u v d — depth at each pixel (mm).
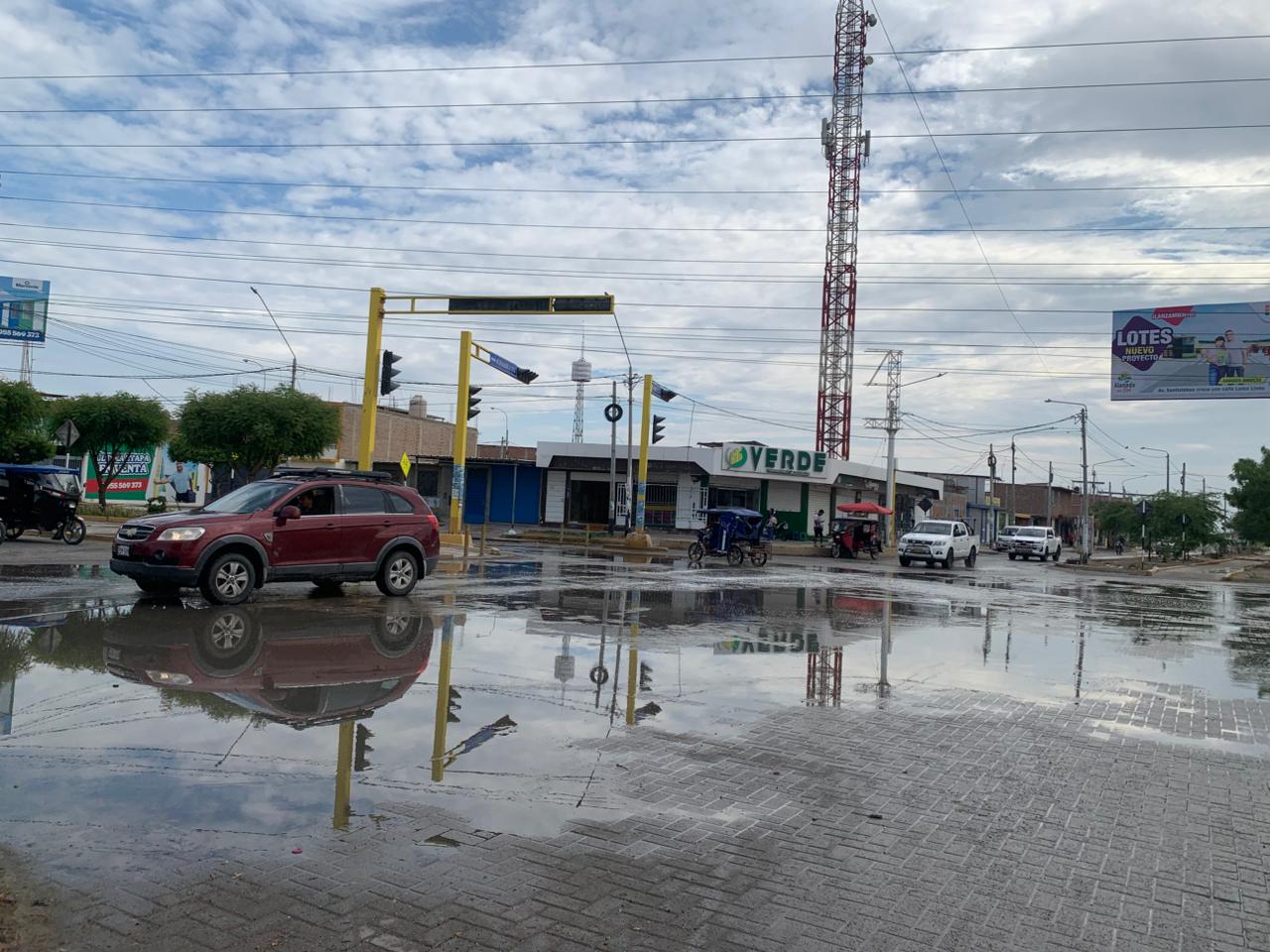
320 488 13086
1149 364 31516
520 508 48844
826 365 63344
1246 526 50406
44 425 39375
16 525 21281
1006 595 21328
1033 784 5926
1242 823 5305
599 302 20734
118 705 6605
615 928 3650
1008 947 3658
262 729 6172
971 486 84062
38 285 44969
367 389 22016
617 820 4863
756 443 47844
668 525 47188
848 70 63531
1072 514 106688
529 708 7188
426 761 5664
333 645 9461
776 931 3699
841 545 40969
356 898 3787
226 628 10109
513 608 13484
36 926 3434
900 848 4695
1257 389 30172
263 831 4438
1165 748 7047
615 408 38562
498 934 3547
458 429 25938
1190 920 3967
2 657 7988
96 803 4699
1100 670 10602
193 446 37594
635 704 7566
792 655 10477
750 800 5320
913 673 9773
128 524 11930
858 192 63469
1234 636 14703
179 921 3525
